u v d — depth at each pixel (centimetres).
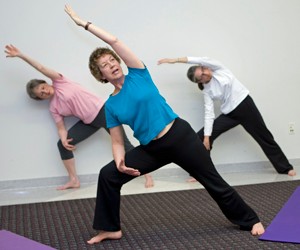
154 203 329
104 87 402
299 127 442
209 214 296
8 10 380
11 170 396
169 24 409
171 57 413
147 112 229
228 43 422
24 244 245
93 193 372
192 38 415
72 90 379
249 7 423
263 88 435
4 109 390
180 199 337
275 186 363
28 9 383
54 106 383
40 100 392
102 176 246
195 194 350
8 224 292
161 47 410
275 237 241
